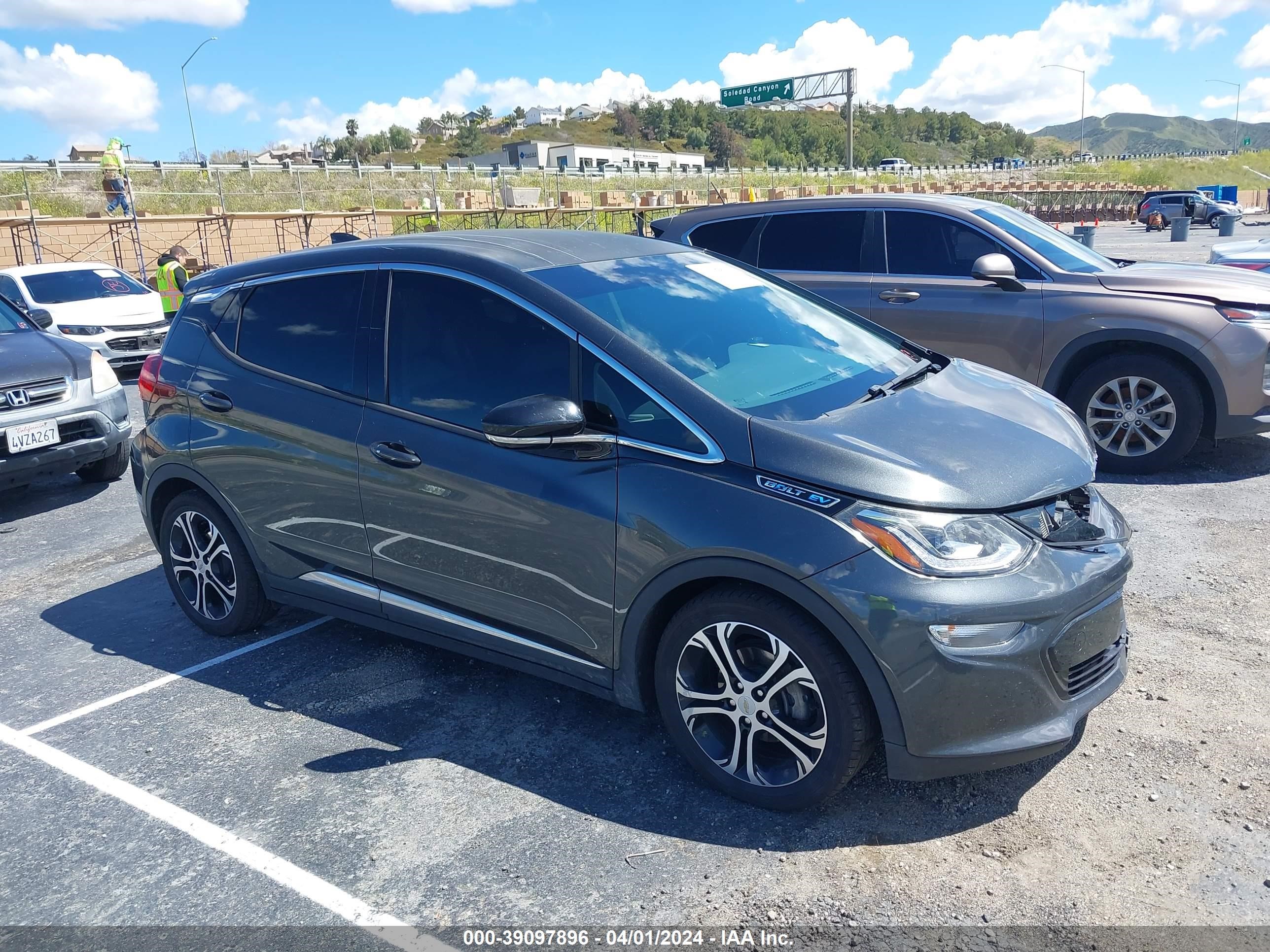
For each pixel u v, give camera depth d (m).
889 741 2.63
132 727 3.65
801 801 2.81
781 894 2.54
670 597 2.96
